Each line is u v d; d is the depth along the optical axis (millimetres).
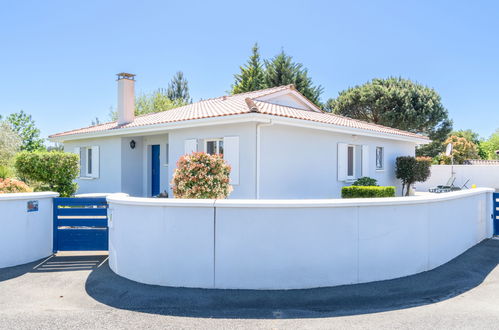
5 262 6695
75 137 16359
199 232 5359
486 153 49812
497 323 4191
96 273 6164
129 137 15266
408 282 5633
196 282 5367
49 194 7434
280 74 34250
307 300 4895
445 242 6848
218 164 8352
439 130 33938
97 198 7508
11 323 4211
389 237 5746
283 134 11438
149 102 37625
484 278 5973
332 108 36875
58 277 5988
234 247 5305
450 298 5035
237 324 4164
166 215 5453
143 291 5238
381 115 32969
